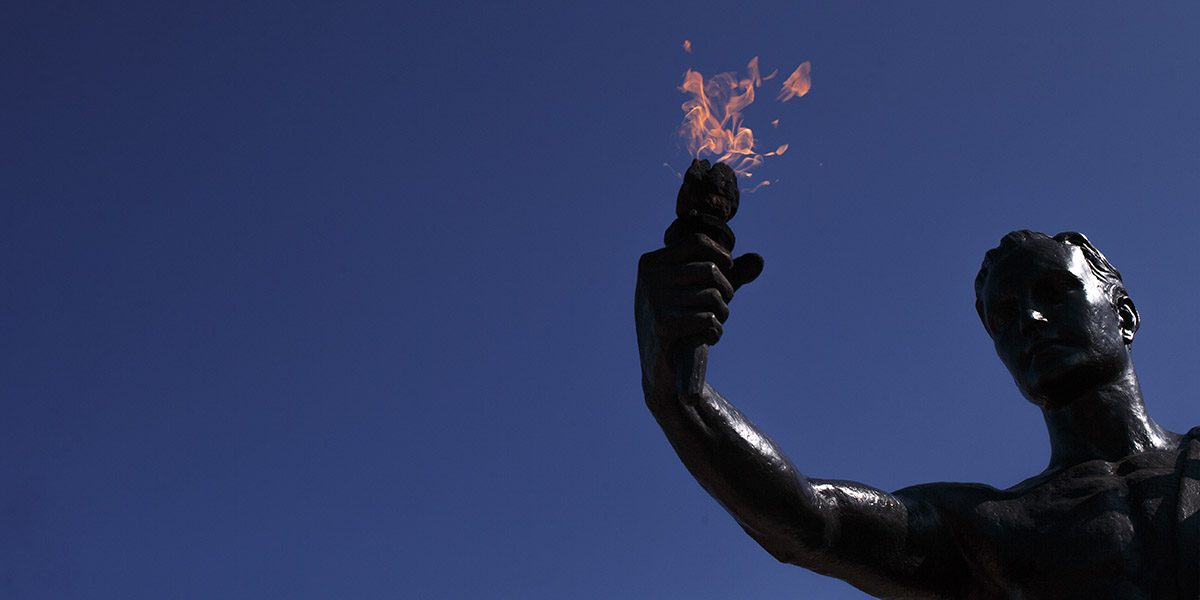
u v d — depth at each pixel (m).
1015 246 13.15
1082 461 12.45
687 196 10.77
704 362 10.54
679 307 10.51
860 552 11.86
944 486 12.50
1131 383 12.69
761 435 11.38
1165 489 11.81
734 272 10.77
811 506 11.55
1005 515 12.09
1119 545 11.58
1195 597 11.17
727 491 11.31
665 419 11.05
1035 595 11.79
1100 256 13.25
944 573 12.16
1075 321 12.66
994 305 13.01
